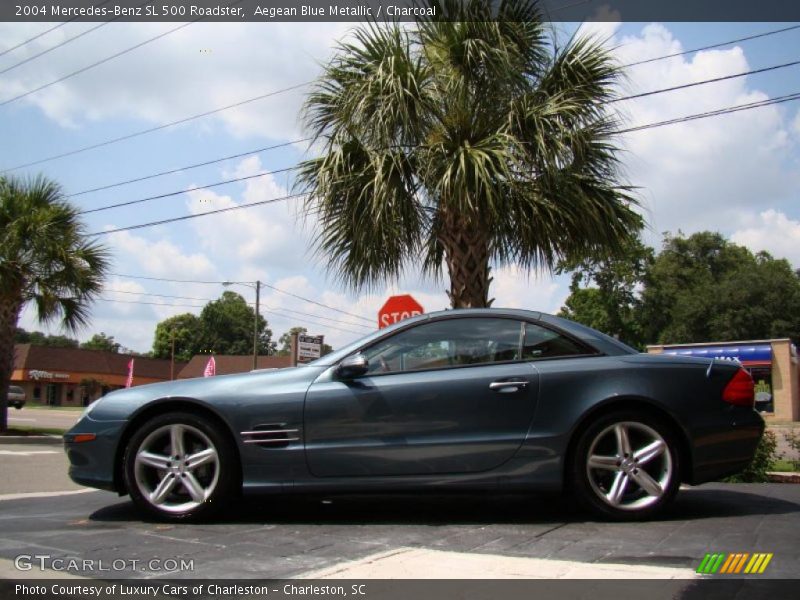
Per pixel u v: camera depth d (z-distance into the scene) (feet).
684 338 163.12
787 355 100.78
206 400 15.48
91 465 15.78
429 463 14.98
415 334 16.07
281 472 15.16
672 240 186.19
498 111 27.66
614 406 15.19
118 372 208.44
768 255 186.91
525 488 14.98
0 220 62.80
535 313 16.21
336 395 15.30
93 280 65.46
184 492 15.72
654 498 14.90
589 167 28.40
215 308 303.68
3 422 65.72
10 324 64.69
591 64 28.55
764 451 25.02
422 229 29.14
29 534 14.47
